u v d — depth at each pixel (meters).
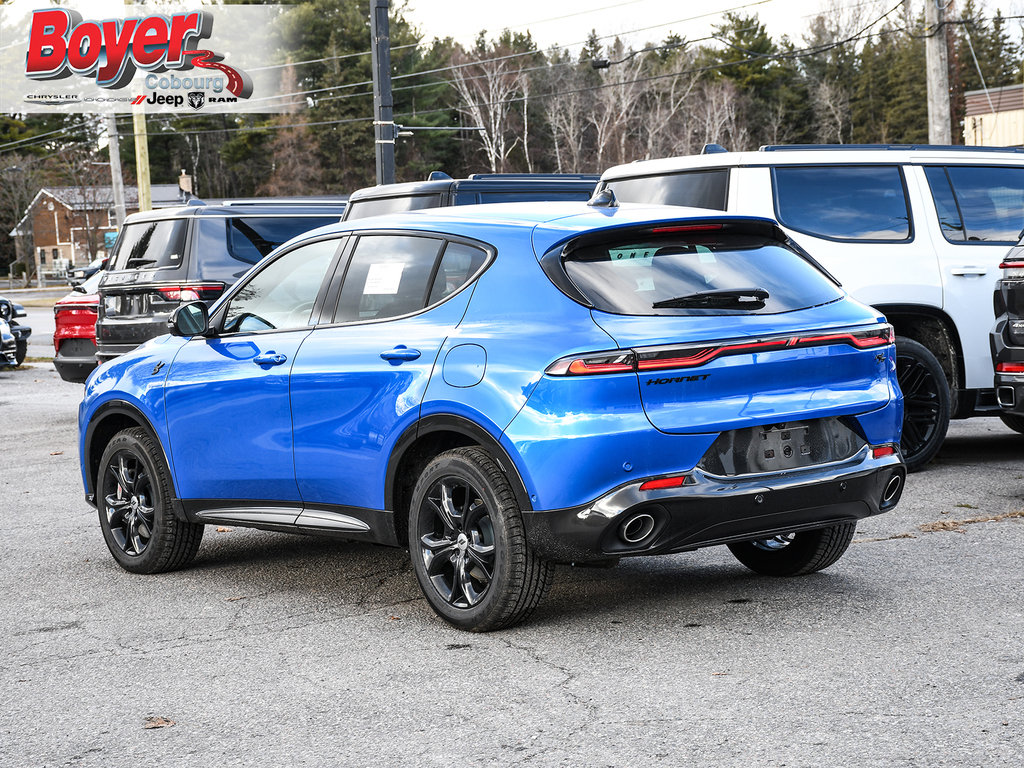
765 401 4.75
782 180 8.35
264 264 6.09
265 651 4.93
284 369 5.62
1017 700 3.95
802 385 4.86
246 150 85.50
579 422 4.52
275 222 12.83
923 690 4.08
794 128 89.25
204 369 6.07
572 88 82.62
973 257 8.54
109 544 6.65
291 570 6.42
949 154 8.73
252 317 6.04
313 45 80.00
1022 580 5.53
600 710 4.02
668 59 84.81
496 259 5.04
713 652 4.61
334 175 78.06
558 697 4.18
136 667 4.79
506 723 3.95
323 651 4.89
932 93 21.61
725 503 4.62
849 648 4.59
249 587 6.08
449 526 5.04
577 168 81.00
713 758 3.56
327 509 5.57
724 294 4.76
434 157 79.38
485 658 4.67
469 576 5.04
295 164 78.12
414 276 5.34
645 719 3.92
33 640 5.25
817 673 4.30
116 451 6.55
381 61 21.72
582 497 4.54
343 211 12.22
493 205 5.48
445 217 5.39
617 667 4.48
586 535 4.55
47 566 6.78
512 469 4.68
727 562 6.16
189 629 5.33
